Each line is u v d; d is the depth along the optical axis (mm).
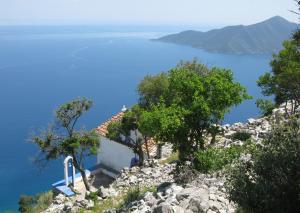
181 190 17406
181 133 23672
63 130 42531
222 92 23812
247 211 11758
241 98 24625
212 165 21781
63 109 38000
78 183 43406
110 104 158375
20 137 106562
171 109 24031
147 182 29047
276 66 31984
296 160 11391
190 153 24344
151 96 41562
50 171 68812
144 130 26734
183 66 45000
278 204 11117
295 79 29094
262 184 11508
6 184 63469
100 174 46938
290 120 13492
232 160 21188
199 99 23344
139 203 19266
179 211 14000
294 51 31156
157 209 14328
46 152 38156
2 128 120000
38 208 35750
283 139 12117
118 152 47281
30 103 171250
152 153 43312
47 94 197250
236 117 110000
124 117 40125
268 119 35656
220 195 15664
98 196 28234
